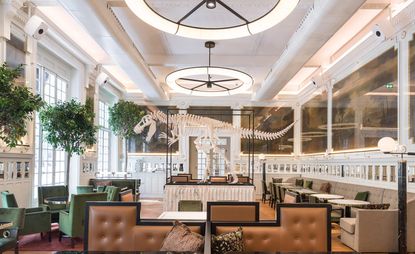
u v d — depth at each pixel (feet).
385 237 18.31
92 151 35.17
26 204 22.15
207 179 29.12
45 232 19.95
